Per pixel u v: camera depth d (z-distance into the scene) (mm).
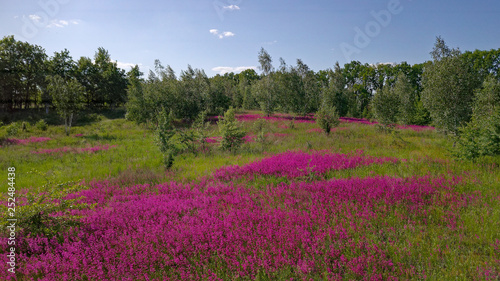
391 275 4020
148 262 4637
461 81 15258
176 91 40688
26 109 49594
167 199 7688
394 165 10766
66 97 29031
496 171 8734
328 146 16469
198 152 16344
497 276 3869
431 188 7309
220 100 48562
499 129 9961
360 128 26219
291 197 7180
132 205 7129
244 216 6055
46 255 4832
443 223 5629
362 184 7895
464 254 4547
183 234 5320
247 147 17312
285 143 18359
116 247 5074
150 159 14945
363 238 5086
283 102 45531
